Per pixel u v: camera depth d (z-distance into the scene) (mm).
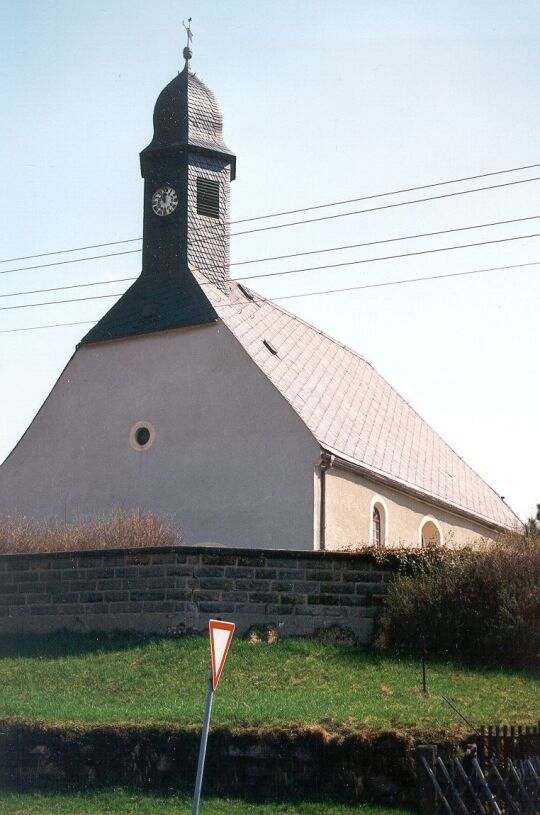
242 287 35812
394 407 40906
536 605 20766
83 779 15875
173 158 34031
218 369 31219
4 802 15367
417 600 21641
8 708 17188
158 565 21984
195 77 35344
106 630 22250
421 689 18672
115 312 33719
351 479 30484
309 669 19906
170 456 31422
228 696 18250
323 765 15367
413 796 14938
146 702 17984
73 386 33906
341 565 22250
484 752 13648
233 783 15484
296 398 31047
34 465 34031
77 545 25812
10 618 23234
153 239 33844
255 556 22016
